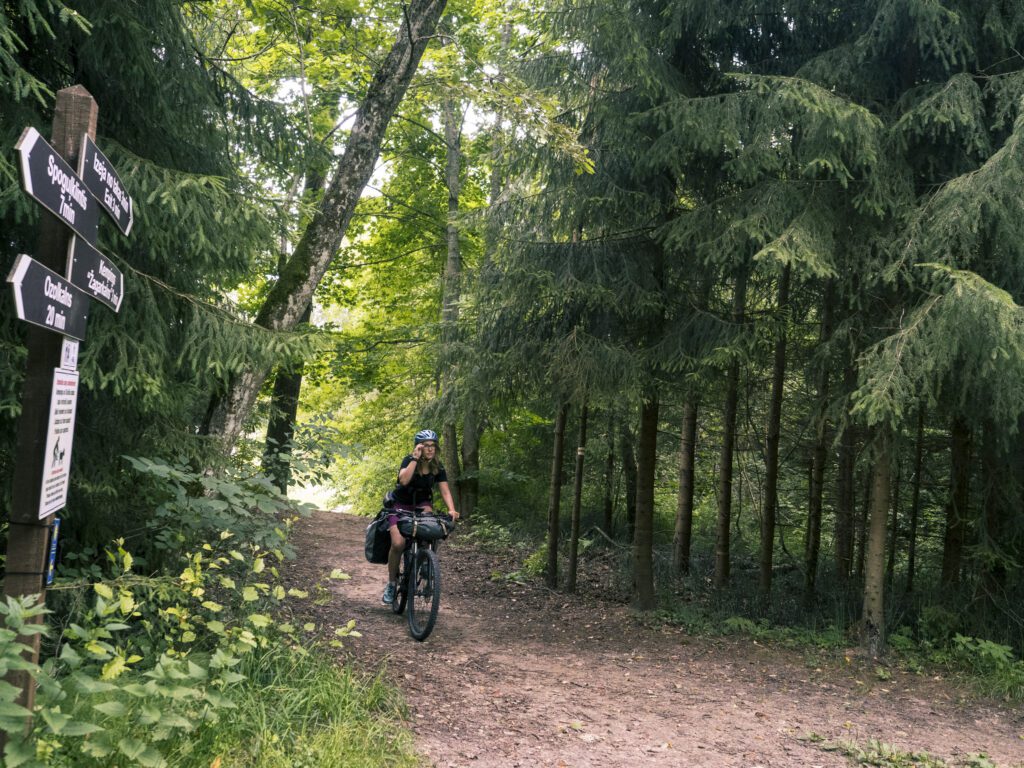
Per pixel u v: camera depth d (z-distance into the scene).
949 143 7.14
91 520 4.92
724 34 7.95
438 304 15.67
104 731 2.95
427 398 16.22
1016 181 5.95
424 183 15.34
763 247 6.82
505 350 8.94
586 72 8.14
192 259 5.06
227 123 6.00
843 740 5.01
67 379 2.73
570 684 5.92
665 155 7.33
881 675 6.68
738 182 7.75
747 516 14.41
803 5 7.62
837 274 6.65
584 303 8.48
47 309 2.45
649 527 8.89
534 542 12.82
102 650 2.99
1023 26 6.75
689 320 7.95
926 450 9.61
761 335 7.41
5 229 4.39
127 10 4.48
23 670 2.60
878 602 7.40
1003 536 7.90
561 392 8.16
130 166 4.32
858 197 6.68
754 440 11.82
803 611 8.70
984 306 5.58
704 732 5.03
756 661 7.02
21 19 4.26
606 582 10.27
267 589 4.42
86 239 2.78
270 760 3.38
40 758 2.54
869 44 6.94
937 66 7.25
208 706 3.29
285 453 6.01
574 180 8.37
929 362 6.00
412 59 6.78
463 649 6.65
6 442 4.26
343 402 17.27
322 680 4.43
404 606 7.54
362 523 13.87
